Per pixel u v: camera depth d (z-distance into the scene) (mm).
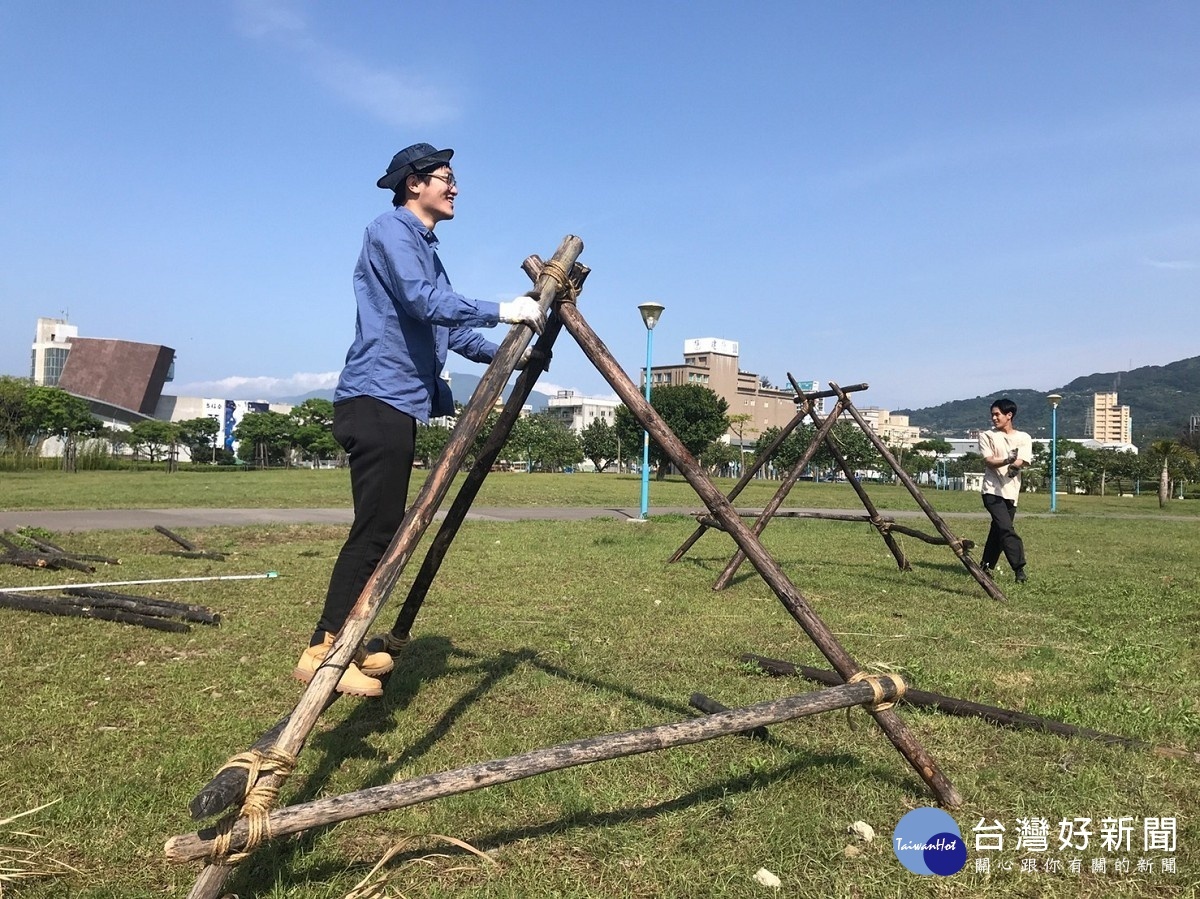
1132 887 2562
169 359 110438
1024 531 16953
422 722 3904
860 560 10570
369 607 2455
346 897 2395
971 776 3305
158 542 10875
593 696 4305
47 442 67000
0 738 3570
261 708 4055
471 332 3990
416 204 3592
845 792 3166
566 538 12328
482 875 2547
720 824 2871
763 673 4844
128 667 4746
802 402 9016
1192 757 3553
